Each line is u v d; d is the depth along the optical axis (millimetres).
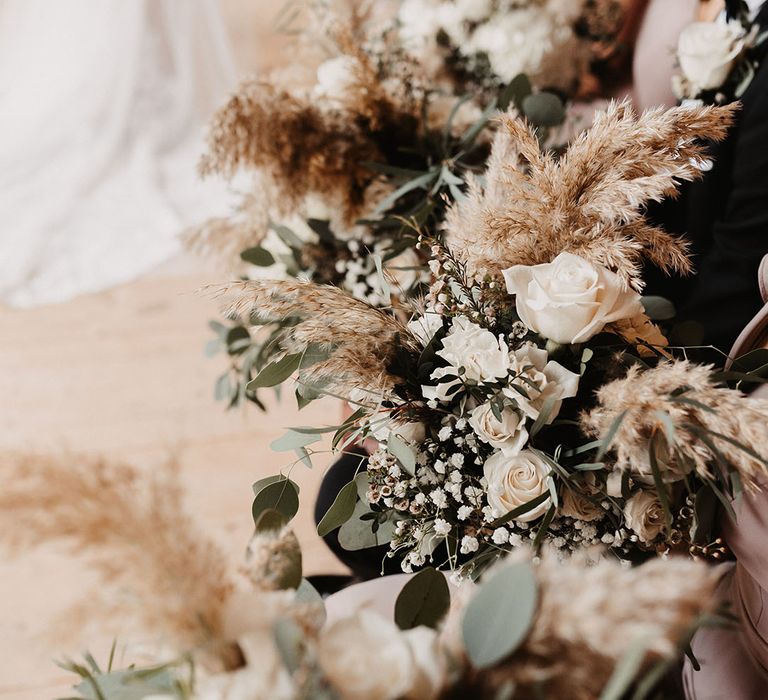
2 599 1414
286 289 743
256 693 538
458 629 579
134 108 2607
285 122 988
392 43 1167
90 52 2602
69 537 536
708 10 1104
